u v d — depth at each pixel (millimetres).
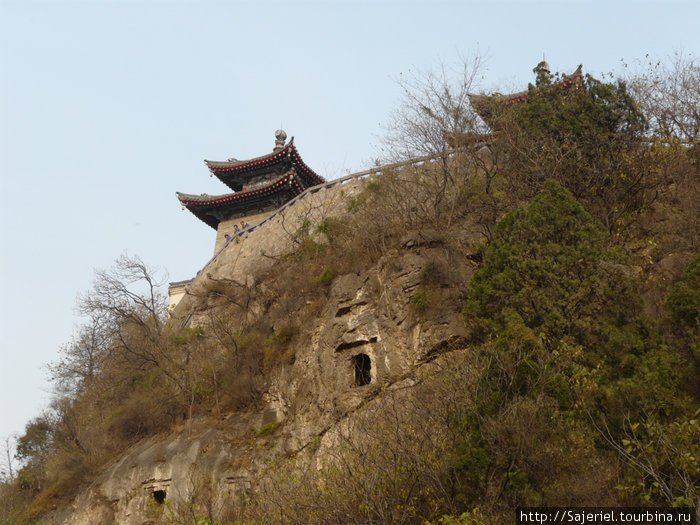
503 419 13820
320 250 28359
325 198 33281
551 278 17031
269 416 24281
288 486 16094
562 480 12836
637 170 22109
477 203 23609
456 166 25391
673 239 20484
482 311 17922
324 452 20109
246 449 23234
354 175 33531
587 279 16859
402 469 14141
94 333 34594
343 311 23531
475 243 22562
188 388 27609
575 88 25219
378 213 25672
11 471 32656
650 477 12305
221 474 22562
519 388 14547
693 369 13867
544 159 22578
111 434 28953
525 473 13141
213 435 24453
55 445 31906
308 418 22469
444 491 13305
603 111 23156
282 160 49250
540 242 18031
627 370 14539
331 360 22625
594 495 12453
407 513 13461
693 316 14648
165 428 27422
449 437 14586
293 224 33594
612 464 13062
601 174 22047
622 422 13297
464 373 15961
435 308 20875
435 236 23078
